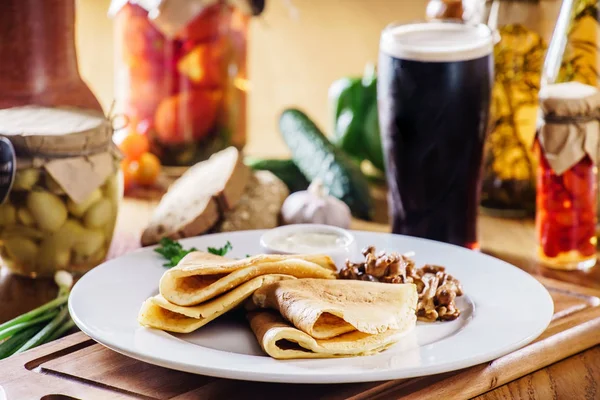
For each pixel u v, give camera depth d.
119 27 1.17
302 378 0.69
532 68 1.04
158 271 0.87
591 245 0.97
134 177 1.18
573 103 0.92
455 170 0.93
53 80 1.00
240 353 0.75
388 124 0.94
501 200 1.10
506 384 0.77
